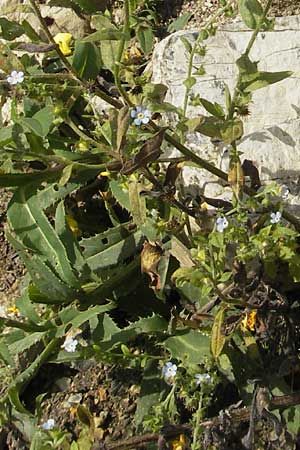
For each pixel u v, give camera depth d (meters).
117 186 0.44
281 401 0.42
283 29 0.49
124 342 0.45
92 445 0.41
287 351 0.44
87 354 0.44
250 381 0.43
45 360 0.46
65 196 0.47
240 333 0.44
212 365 0.42
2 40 0.52
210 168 0.43
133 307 0.47
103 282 0.46
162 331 0.45
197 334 0.44
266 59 0.49
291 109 0.47
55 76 0.41
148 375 0.45
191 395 0.42
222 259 0.39
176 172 0.42
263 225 0.41
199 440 0.42
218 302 0.42
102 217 0.50
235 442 0.44
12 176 0.43
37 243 0.44
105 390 0.47
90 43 0.45
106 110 0.49
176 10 0.55
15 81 0.40
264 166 0.46
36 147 0.43
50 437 0.41
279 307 0.43
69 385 0.47
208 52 0.49
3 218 0.52
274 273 0.41
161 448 0.41
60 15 0.53
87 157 0.44
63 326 0.45
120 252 0.46
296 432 0.43
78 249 0.44
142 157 0.39
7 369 0.47
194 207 0.43
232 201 0.42
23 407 0.45
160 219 0.41
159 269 0.43
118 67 0.41
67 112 0.42
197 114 0.47
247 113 0.41
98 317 0.45
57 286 0.44
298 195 0.45
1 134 0.45
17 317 0.49
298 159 0.46
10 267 0.51
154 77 0.50
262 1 0.52
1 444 0.46
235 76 0.48
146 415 0.42
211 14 0.54
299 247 0.43
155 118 0.48
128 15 0.40
